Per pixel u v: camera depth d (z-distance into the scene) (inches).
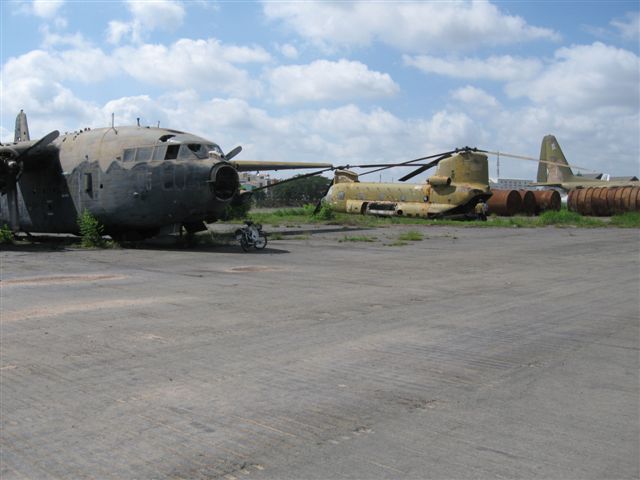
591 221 1592.0
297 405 193.0
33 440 164.4
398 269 582.2
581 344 276.4
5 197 946.7
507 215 2070.6
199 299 395.9
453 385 215.0
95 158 844.0
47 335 286.5
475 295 419.5
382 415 184.5
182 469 147.3
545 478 143.7
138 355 251.9
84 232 828.0
